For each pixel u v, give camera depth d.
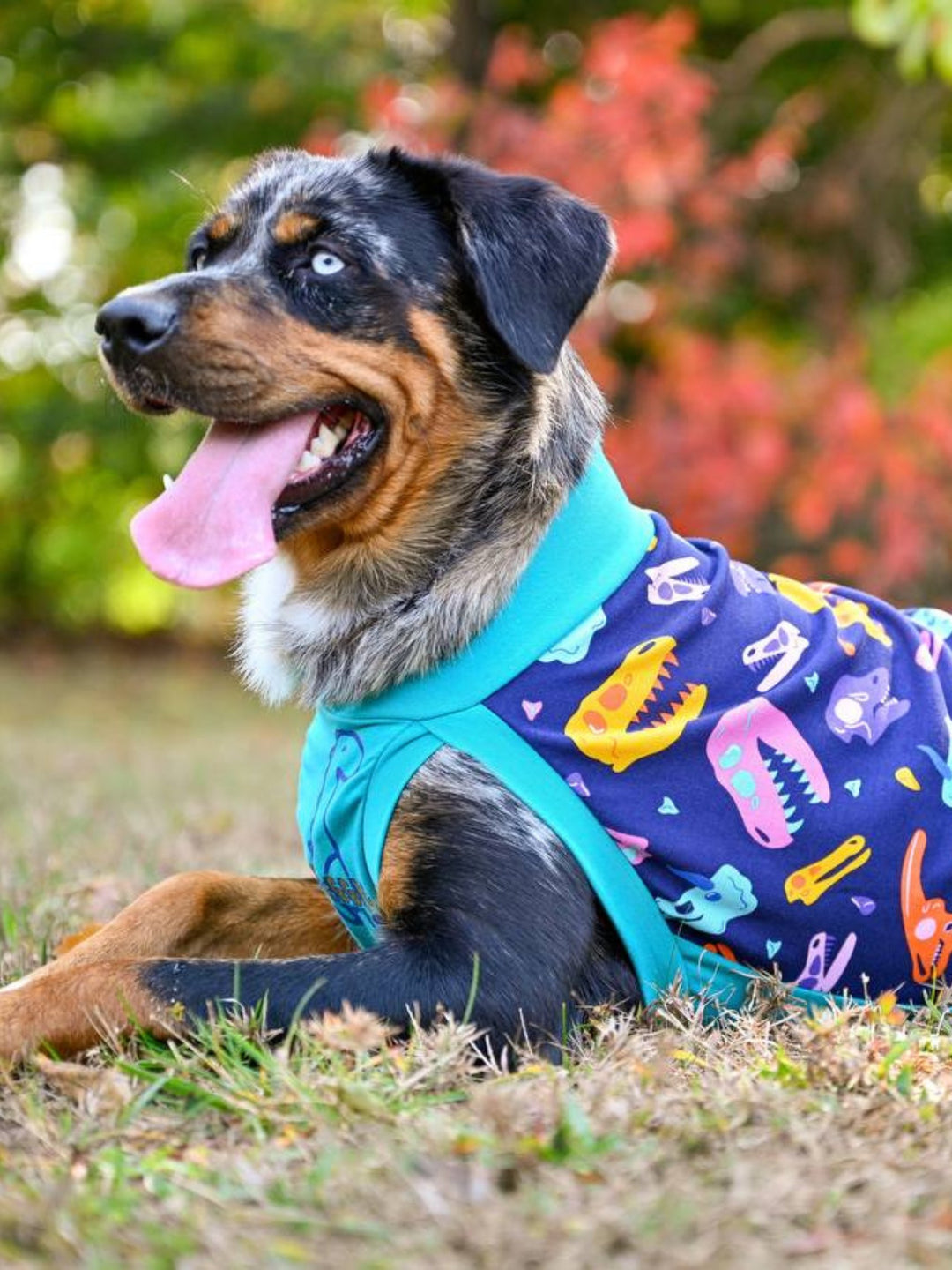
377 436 1.24
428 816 1.13
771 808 1.14
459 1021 1.07
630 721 1.14
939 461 3.48
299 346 1.23
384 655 1.17
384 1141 0.91
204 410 1.22
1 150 4.93
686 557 1.20
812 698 1.16
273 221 1.26
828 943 1.16
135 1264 0.82
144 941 1.22
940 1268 0.82
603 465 1.23
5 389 5.08
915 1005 1.19
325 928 1.28
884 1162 0.90
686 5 4.65
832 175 4.34
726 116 4.29
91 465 5.17
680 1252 0.81
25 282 5.05
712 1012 1.16
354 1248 0.83
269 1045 1.06
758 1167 0.88
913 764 1.17
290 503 1.23
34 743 3.24
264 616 1.29
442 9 4.77
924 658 1.21
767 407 3.50
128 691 4.52
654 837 1.13
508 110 3.49
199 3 4.68
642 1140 0.92
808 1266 0.81
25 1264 0.82
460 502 1.22
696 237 3.82
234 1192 0.88
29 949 1.31
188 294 1.22
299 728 3.88
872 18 2.25
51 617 5.76
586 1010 1.12
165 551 1.20
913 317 4.05
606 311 3.52
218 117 4.70
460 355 1.24
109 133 4.83
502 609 1.16
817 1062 1.02
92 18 4.84
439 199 1.26
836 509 3.66
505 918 1.10
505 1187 0.88
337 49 4.61
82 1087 1.01
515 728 1.13
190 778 2.62
